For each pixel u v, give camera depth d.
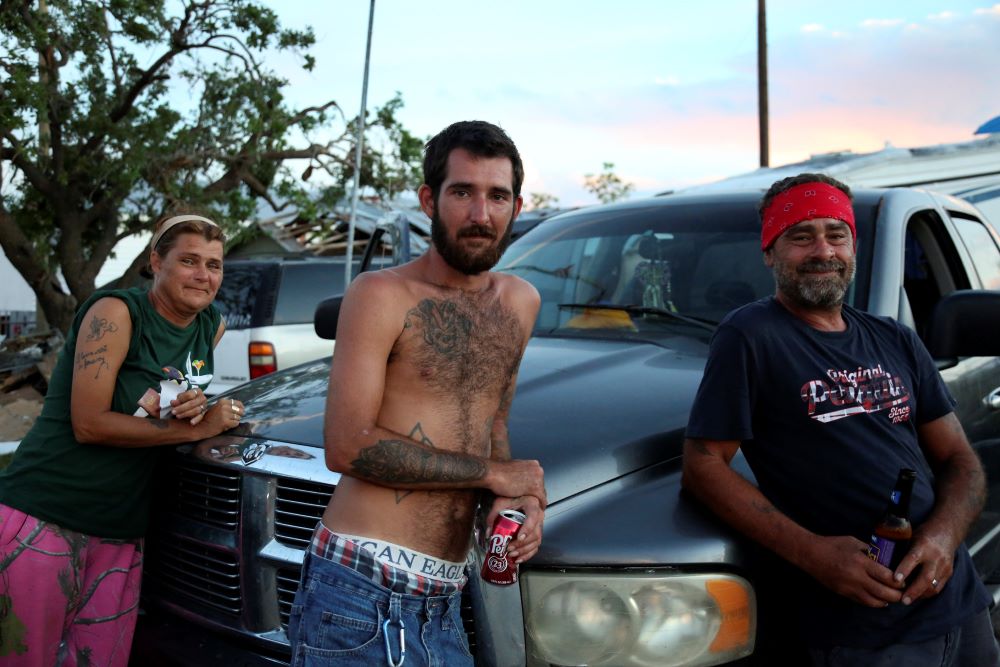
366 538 1.87
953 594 2.17
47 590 2.62
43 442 2.67
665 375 2.80
